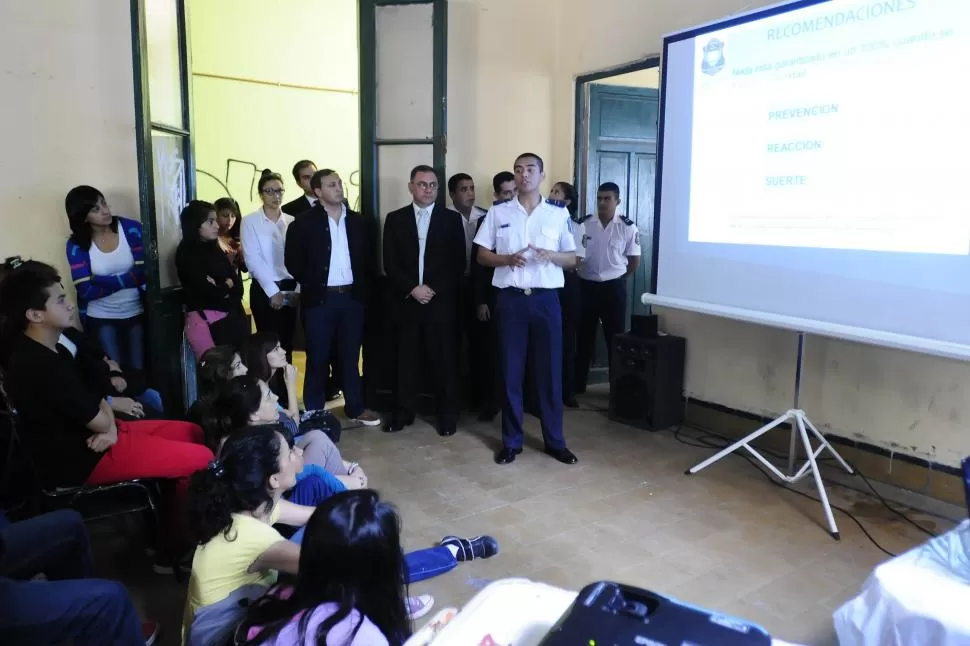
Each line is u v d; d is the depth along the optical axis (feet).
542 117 15.46
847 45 8.58
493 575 7.72
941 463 9.41
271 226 13.75
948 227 7.67
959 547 5.33
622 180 15.98
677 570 7.84
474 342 14.01
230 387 7.73
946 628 4.47
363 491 4.52
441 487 10.23
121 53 11.12
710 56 10.44
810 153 9.09
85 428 7.30
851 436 10.48
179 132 12.04
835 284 8.91
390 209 14.14
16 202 10.65
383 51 13.73
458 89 14.30
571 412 14.23
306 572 4.27
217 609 5.17
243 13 21.83
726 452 10.55
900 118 8.06
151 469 7.38
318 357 12.58
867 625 4.98
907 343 8.05
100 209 10.31
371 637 4.01
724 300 10.53
